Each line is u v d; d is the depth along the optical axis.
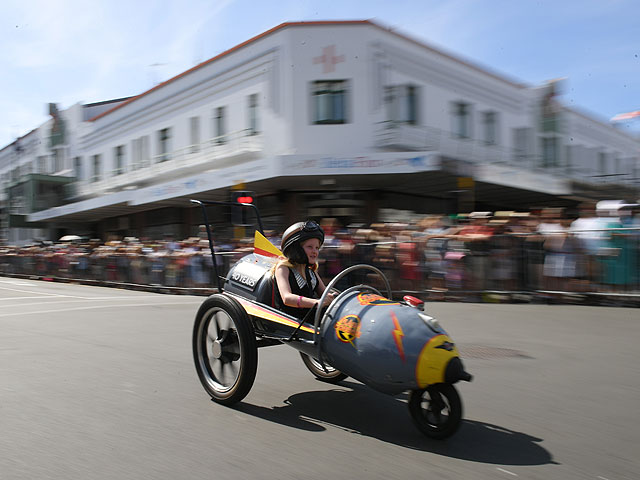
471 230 10.10
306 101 17.58
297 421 3.74
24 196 31.56
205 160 20.84
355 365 3.45
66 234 31.75
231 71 19.78
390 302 3.61
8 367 5.22
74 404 4.07
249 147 18.70
